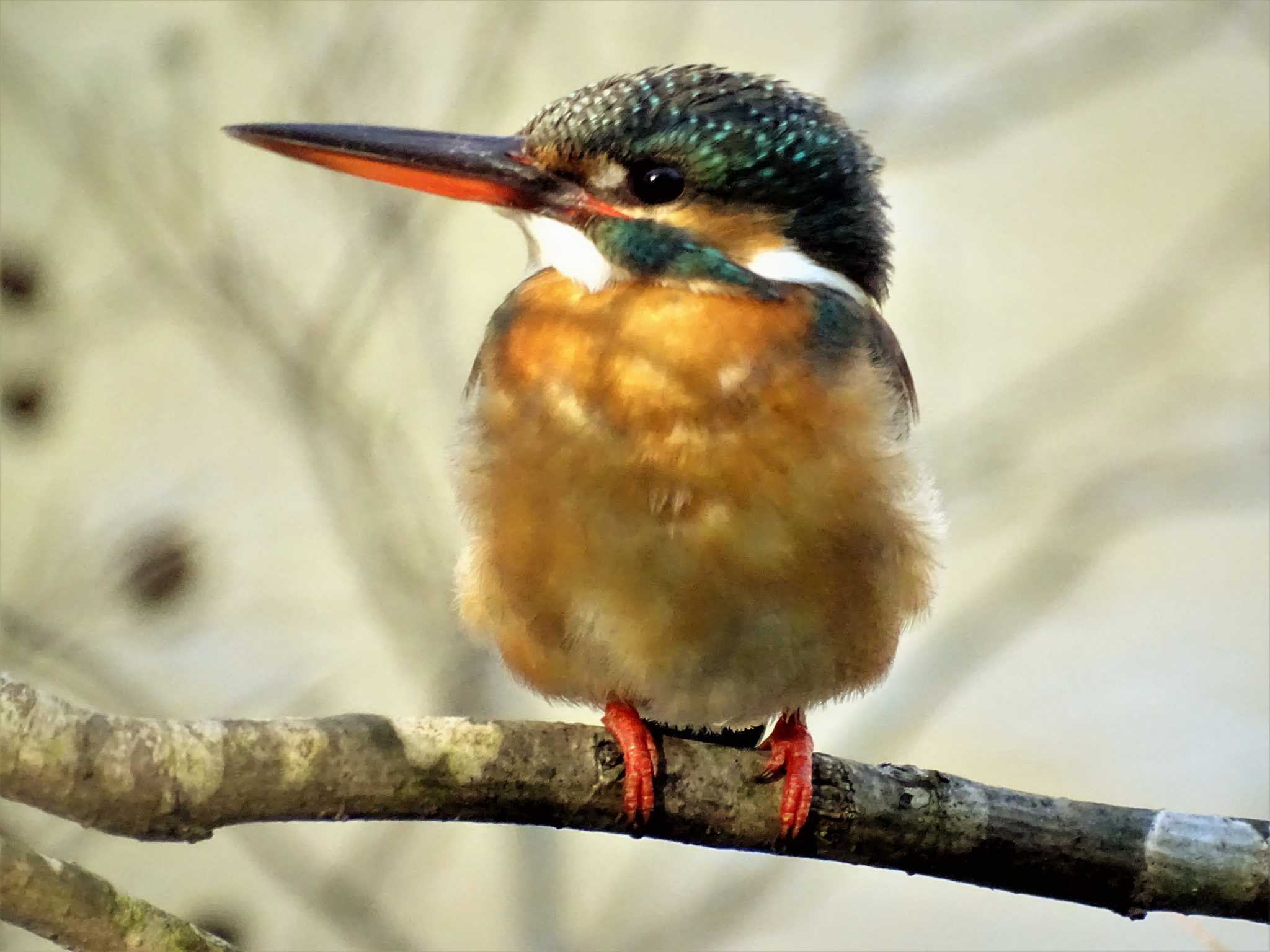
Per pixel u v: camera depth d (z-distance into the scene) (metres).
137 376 2.95
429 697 2.83
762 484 2.70
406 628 2.84
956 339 3.51
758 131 2.72
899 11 3.07
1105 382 3.27
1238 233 3.48
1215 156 3.70
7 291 2.86
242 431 3.14
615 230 2.71
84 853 2.83
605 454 2.70
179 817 2.67
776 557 2.70
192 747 2.68
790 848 2.71
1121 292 3.55
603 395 2.70
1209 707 3.30
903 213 3.60
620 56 3.10
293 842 2.86
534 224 2.72
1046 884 2.71
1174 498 3.13
